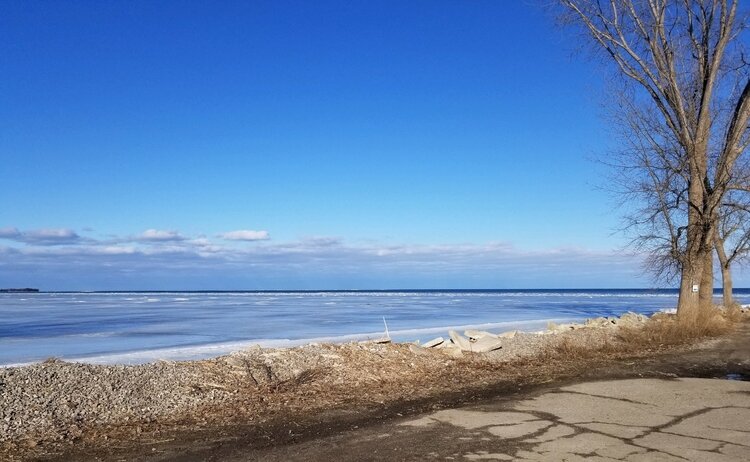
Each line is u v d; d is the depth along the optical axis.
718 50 20.95
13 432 7.30
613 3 21.52
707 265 21.91
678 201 21.55
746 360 14.02
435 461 6.12
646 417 7.91
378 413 8.48
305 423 7.93
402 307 55.22
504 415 8.16
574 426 7.46
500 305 59.62
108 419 8.09
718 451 6.27
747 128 21.20
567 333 19.52
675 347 16.58
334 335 25.09
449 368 12.62
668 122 21.66
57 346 21.12
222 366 11.43
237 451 6.62
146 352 18.64
